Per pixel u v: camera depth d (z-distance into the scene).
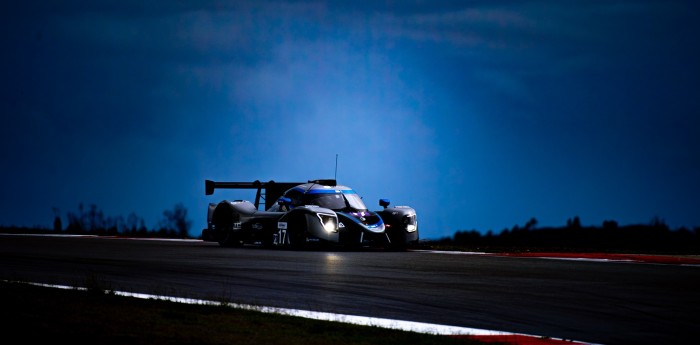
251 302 31.36
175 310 27.58
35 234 94.81
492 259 54.03
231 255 55.50
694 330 26.58
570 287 37.22
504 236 86.44
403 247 67.44
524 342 23.94
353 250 63.78
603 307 31.12
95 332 22.73
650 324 27.55
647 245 81.88
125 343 21.52
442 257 55.50
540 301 32.56
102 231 101.94
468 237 85.50
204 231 72.06
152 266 45.66
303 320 26.34
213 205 72.50
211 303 30.03
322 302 31.72
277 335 23.61
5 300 27.67
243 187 77.25
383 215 67.00
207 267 45.41
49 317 24.73
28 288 31.86
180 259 51.25
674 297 34.09
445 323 27.44
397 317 28.53
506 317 28.70
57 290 31.70
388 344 22.94
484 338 24.52
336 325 25.59
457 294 34.41
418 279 39.97
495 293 34.84
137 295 32.22
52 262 47.50
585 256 57.78
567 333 25.91
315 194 66.50
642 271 45.62
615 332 26.09
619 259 56.31
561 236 86.94
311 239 63.03
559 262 51.94
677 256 60.47
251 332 23.89
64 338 21.72
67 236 88.56
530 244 84.00
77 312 26.00
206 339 22.56
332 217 63.16
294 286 36.62
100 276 39.81
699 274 44.12
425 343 23.16
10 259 49.22
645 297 34.00
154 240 81.69
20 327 22.88
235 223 69.06
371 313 29.27
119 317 25.42
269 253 58.25
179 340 22.23
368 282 38.44
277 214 66.75
